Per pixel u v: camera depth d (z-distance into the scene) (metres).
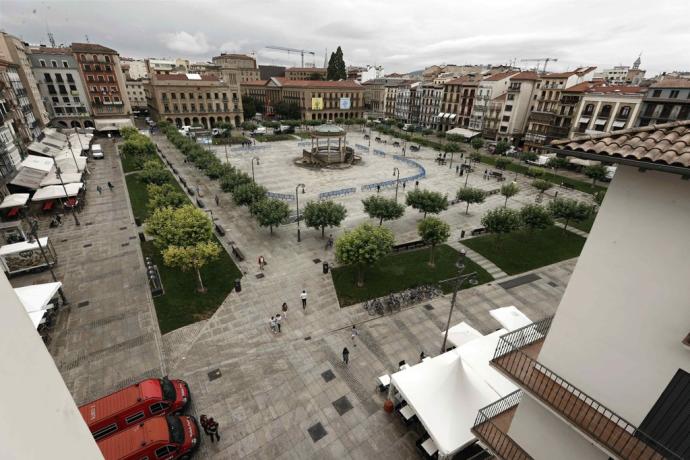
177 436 14.88
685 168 5.66
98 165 60.62
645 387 7.29
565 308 8.38
